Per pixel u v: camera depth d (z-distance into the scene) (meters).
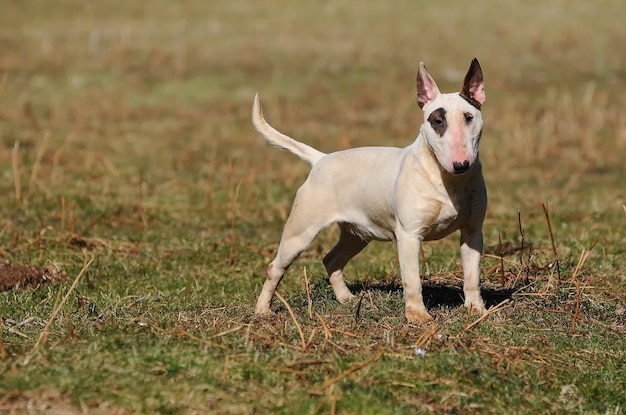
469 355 8.77
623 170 20.69
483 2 42.03
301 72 31.61
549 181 19.62
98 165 20.34
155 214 16.38
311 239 10.34
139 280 12.32
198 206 17.09
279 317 9.82
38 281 11.93
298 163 21.39
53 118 25.48
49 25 37.12
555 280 11.30
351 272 12.70
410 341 9.05
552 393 8.43
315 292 11.46
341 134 24.50
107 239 14.38
